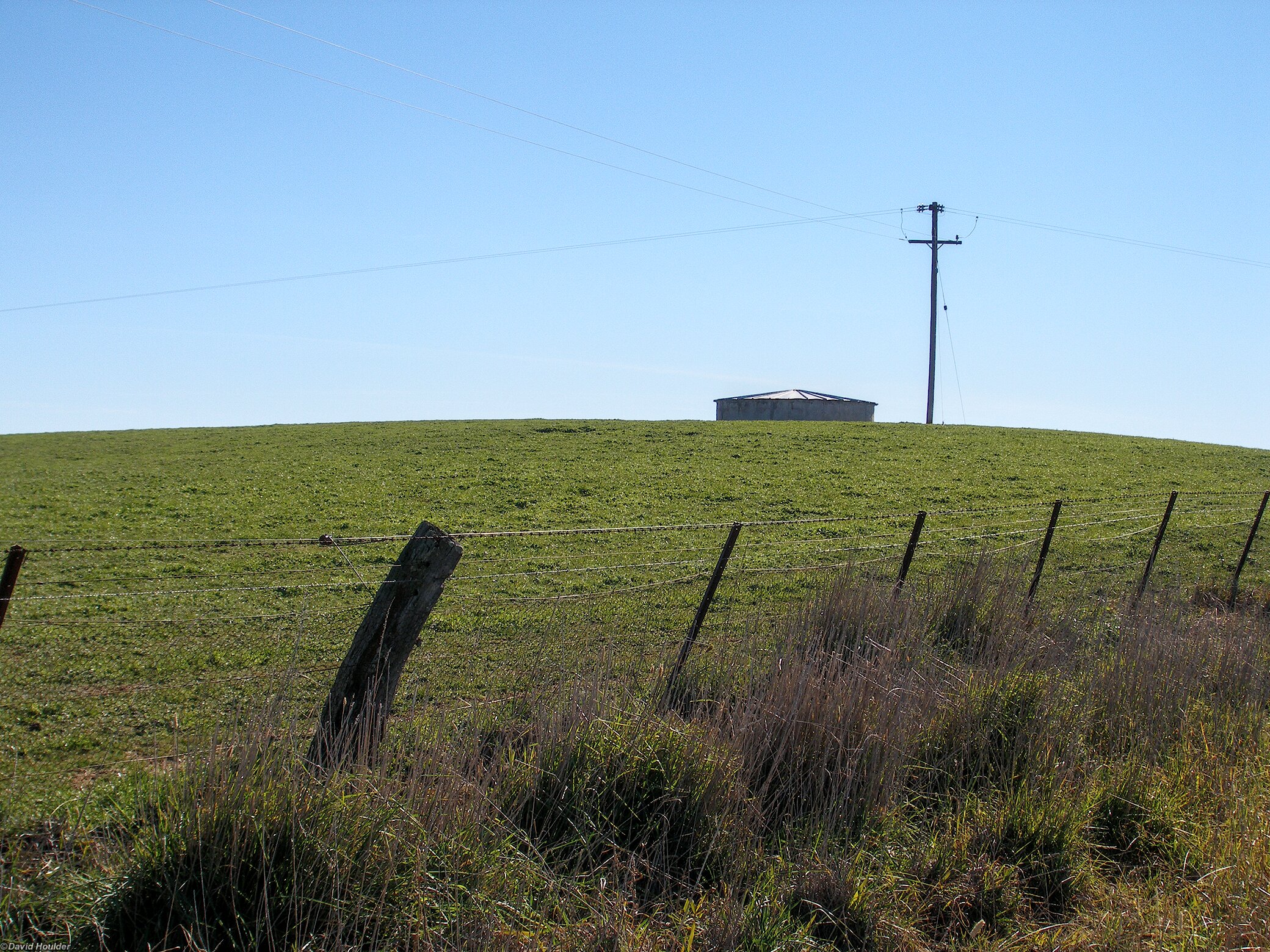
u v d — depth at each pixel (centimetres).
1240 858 526
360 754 476
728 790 517
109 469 2255
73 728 633
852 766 545
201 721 652
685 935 435
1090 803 570
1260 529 1809
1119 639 838
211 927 391
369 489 2008
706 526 715
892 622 756
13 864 399
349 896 409
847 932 454
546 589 1138
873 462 2530
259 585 1138
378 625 544
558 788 511
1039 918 493
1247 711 725
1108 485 2309
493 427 3228
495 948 405
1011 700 664
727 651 711
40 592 1051
